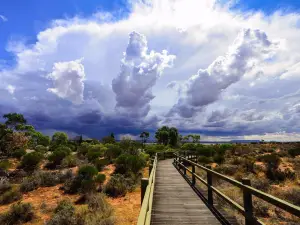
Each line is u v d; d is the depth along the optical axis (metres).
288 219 6.95
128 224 7.29
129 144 26.77
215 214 5.20
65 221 7.15
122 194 10.95
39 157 17.86
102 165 17.48
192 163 8.27
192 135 62.66
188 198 6.73
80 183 11.59
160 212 5.36
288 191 9.24
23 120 42.19
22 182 12.73
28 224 7.67
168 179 10.15
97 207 8.52
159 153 21.80
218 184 11.05
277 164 15.97
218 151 23.95
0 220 7.77
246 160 15.90
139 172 15.62
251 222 3.49
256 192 3.20
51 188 12.26
